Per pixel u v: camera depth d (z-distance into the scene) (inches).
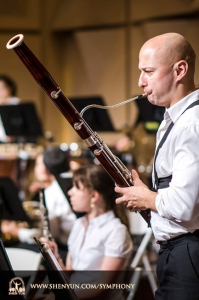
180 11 434.3
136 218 254.1
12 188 242.7
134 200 135.0
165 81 134.5
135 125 371.9
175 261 133.6
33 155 380.5
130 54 467.2
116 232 190.7
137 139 418.9
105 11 474.9
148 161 416.2
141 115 354.6
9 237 287.4
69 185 206.4
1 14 487.2
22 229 289.9
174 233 133.9
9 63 489.7
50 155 261.7
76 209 196.4
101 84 482.0
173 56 134.0
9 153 385.1
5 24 487.8
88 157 355.3
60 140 495.2
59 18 490.9
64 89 499.2
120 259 188.5
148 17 451.8
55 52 496.7
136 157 414.0
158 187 137.9
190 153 127.5
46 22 494.6
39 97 492.1
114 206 195.6
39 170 295.9
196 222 132.6
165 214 129.6
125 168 143.7
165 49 134.3
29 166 380.2
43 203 195.8
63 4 492.1
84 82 490.3
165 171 135.5
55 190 262.7
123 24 470.3
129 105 467.8
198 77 414.9
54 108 494.6
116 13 470.3
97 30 482.0
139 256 222.8
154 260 280.4
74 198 195.8
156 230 137.5
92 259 191.3
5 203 246.5
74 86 494.6
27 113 381.1
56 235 259.8
